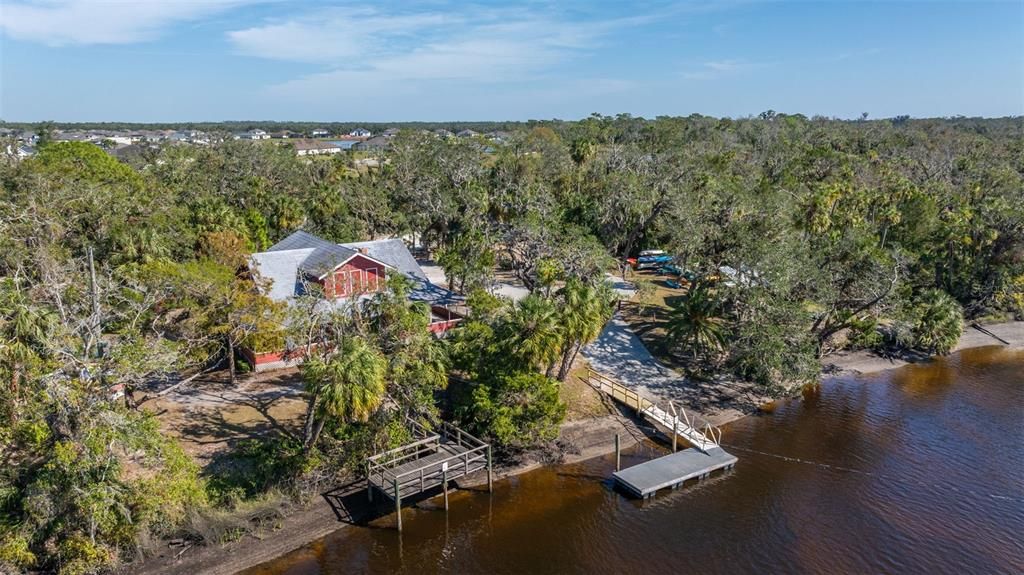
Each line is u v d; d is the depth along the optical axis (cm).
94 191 4912
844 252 5078
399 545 2909
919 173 10150
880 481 3497
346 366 2820
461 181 7912
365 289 4491
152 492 2592
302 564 2767
